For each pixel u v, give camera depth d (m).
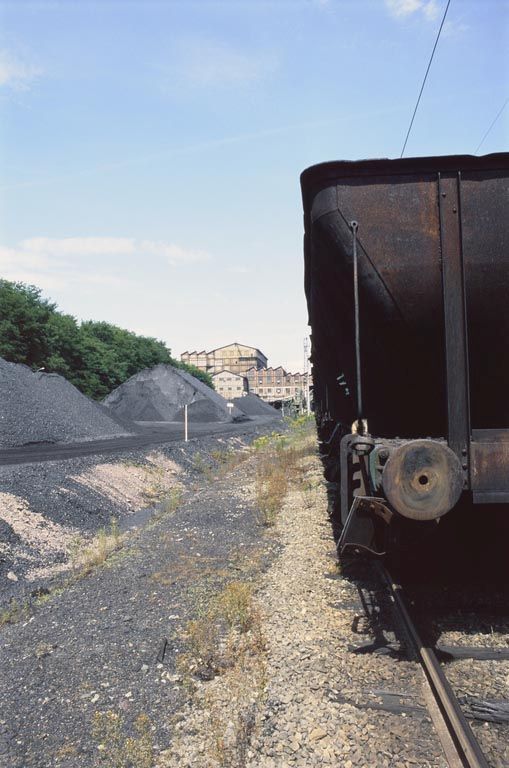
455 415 4.45
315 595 5.86
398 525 4.39
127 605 6.30
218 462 23.53
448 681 3.90
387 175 4.46
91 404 33.88
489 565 6.16
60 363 59.47
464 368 4.45
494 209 4.34
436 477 4.01
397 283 4.50
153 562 7.94
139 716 3.99
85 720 4.04
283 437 28.06
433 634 4.78
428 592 5.65
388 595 5.68
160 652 4.97
